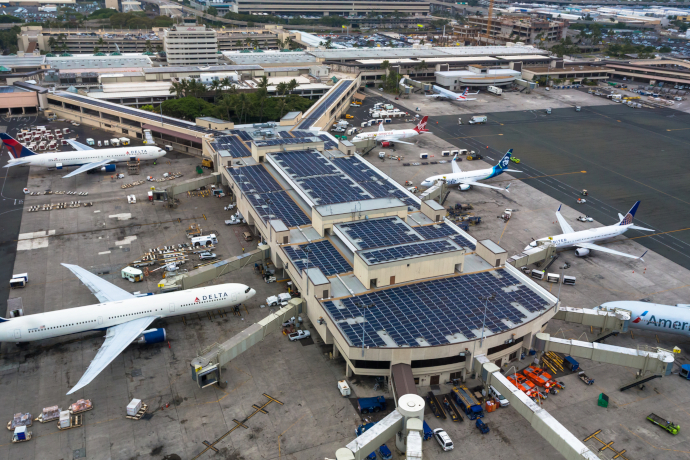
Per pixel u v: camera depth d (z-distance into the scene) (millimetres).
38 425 82000
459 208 164625
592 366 99750
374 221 122562
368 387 92000
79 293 115500
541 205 171375
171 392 89438
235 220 149375
